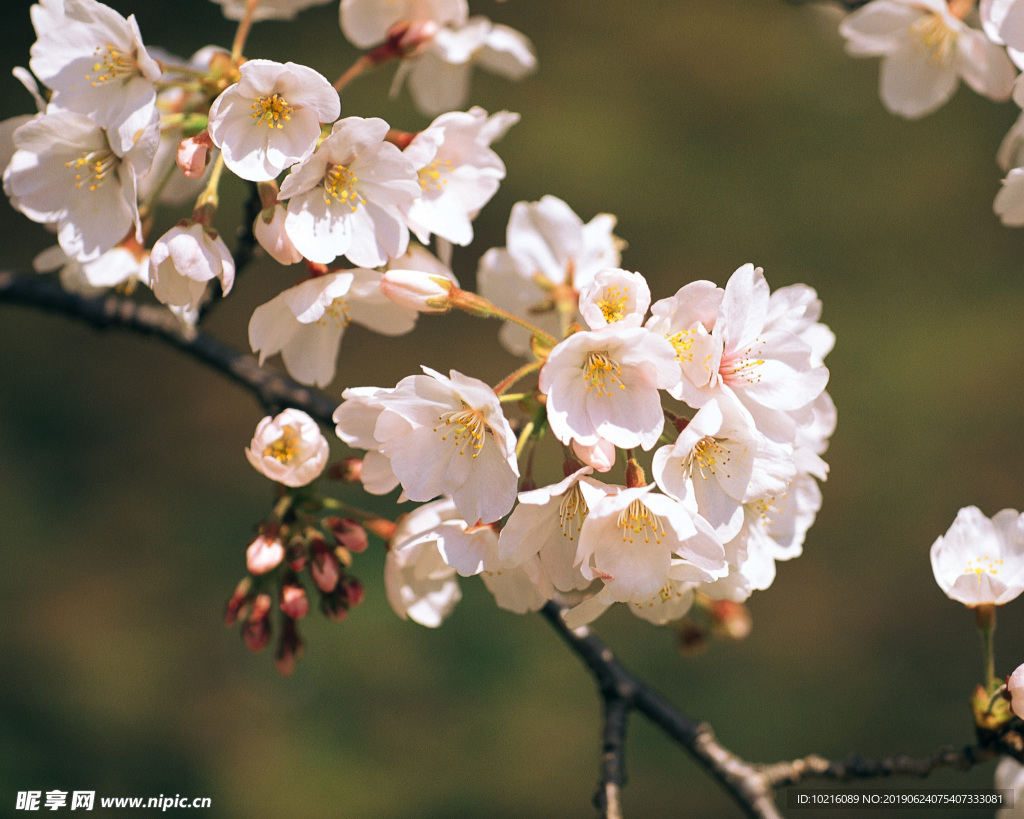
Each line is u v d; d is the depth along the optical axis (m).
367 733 1.59
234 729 1.60
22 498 1.90
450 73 1.05
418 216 0.93
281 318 0.93
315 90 0.89
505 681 1.67
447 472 0.89
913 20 1.04
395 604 0.94
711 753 0.97
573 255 0.99
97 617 1.74
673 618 0.93
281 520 0.94
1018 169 0.95
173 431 2.08
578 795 1.53
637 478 0.89
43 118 0.91
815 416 0.94
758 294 0.90
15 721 1.56
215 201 0.91
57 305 1.04
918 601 1.81
